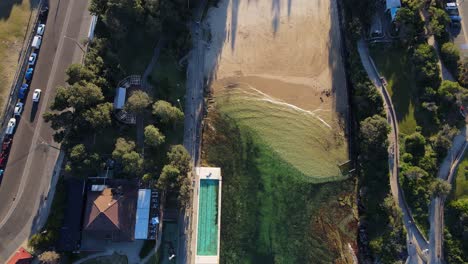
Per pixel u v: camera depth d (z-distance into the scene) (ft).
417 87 239.91
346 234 236.84
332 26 256.93
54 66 228.84
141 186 223.30
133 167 209.46
